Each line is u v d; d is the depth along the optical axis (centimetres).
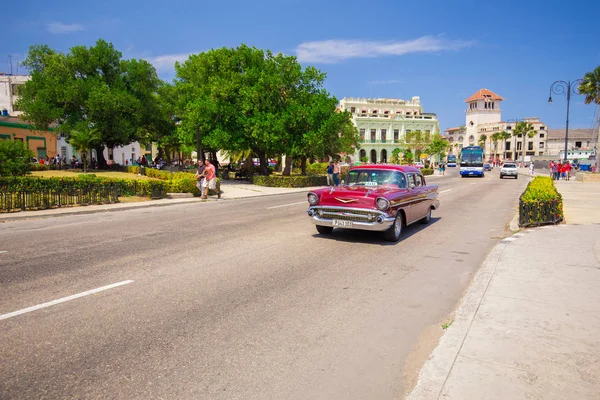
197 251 713
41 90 3212
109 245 761
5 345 346
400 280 557
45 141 4456
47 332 372
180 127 2950
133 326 389
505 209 1388
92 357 329
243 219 1122
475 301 438
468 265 642
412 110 8781
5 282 519
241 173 3103
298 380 301
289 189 2353
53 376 300
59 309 429
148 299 464
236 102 2709
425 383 281
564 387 272
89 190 1427
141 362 322
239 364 323
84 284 514
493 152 10169
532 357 314
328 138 2795
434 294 500
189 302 457
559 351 323
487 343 339
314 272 589
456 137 11969
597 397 261
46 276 548
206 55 3097
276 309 441
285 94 2758
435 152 7681
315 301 468
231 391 285
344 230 945
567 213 1158
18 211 1223
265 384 295
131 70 3709
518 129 7762
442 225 1045
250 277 557
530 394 265
